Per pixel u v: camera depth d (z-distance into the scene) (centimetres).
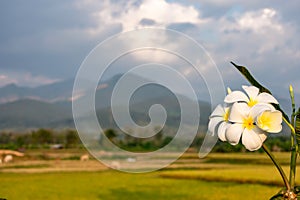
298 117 155
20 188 2125
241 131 150
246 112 151
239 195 1730
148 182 2127
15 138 5147
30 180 2372
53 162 3256
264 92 165
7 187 2142
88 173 2547
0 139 5034
